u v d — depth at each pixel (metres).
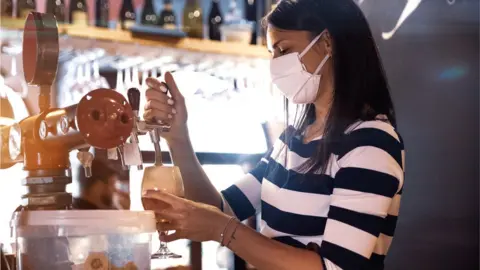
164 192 1.19
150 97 1.36
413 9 2.26
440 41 2.27
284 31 1.35
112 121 0.99
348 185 1.20
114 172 1.51
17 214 1.03
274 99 2.14
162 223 1.20
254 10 2.28
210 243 1.57
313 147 1.34
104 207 1.50
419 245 2.23
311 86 1.35
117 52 2.08
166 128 1.37
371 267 1.27
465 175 2.25
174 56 2.20
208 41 2.18
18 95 1.65
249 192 1.54
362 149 1.22
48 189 1.17
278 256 1.19
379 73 1.33
